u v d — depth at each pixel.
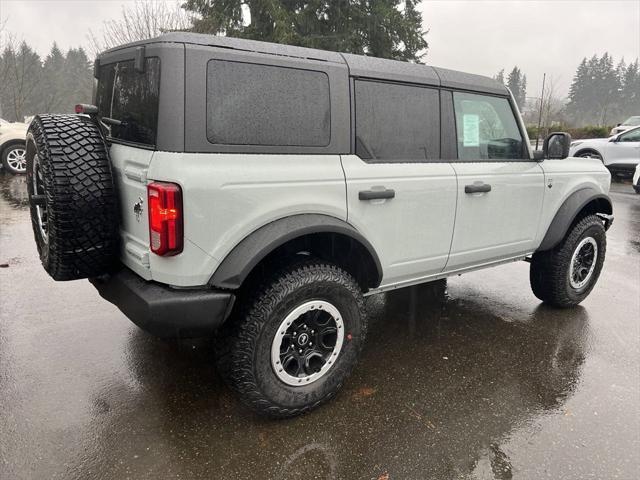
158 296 2.29
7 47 22.06
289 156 2.53
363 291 3.12
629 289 4.96
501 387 3.07
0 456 2.32
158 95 2.21
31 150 2.70
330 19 19.92
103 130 2.96
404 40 20.55
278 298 2.45
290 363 2.65
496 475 2.31
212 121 2.27
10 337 3.49
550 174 3.94
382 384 3.07
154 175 2.20
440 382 3.11
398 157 3.04
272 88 2.45
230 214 2.32
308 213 2.59
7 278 4.68
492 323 4.03
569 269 4.18
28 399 2.77
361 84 2.84
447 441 2.54
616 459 2.44
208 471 2.29
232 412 2.73
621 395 3.00
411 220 3.08
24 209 7.78
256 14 18.91
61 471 2.25
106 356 3.27
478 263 3.71
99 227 2.46
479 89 3.49
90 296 4.27
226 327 2.50
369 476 2.28
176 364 3.21
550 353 3.53
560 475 2.32
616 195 11.52
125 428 2.56
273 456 2.40
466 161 3.43
